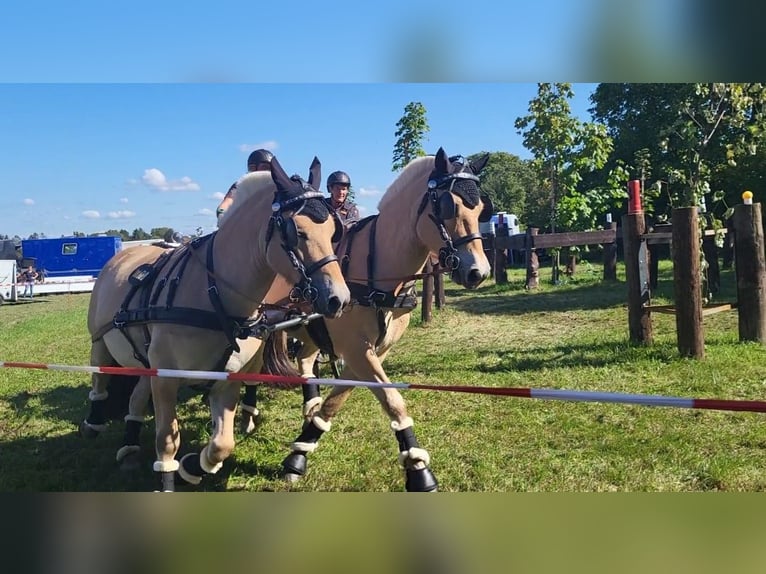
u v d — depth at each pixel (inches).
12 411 236.8
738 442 164.6
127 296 149.4
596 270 679.1
